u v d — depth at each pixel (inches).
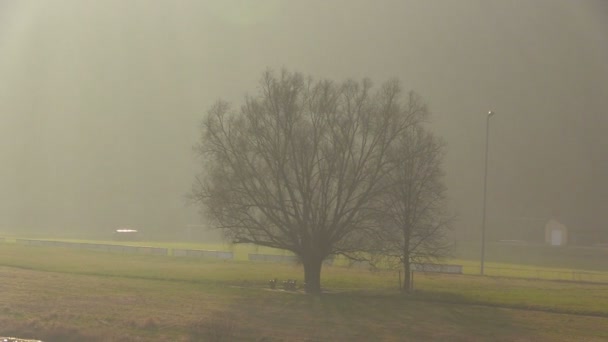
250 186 2122.3
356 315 1673.2
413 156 2146.9
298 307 1761.8
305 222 2097.7
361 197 2111.2
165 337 1348.4
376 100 2188.7
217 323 1400.1
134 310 1627.7
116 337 1334.9
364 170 2126.0
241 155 2128.4
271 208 2102.6
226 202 2112.5
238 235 2150.6
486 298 2027.6
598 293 2242.9
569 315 1769.2
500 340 1419.8
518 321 1648.6
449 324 1588.3
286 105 2119.8
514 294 2148.1
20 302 1690.5
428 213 2294.5
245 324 1499.8
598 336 1476.4
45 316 1519.4
